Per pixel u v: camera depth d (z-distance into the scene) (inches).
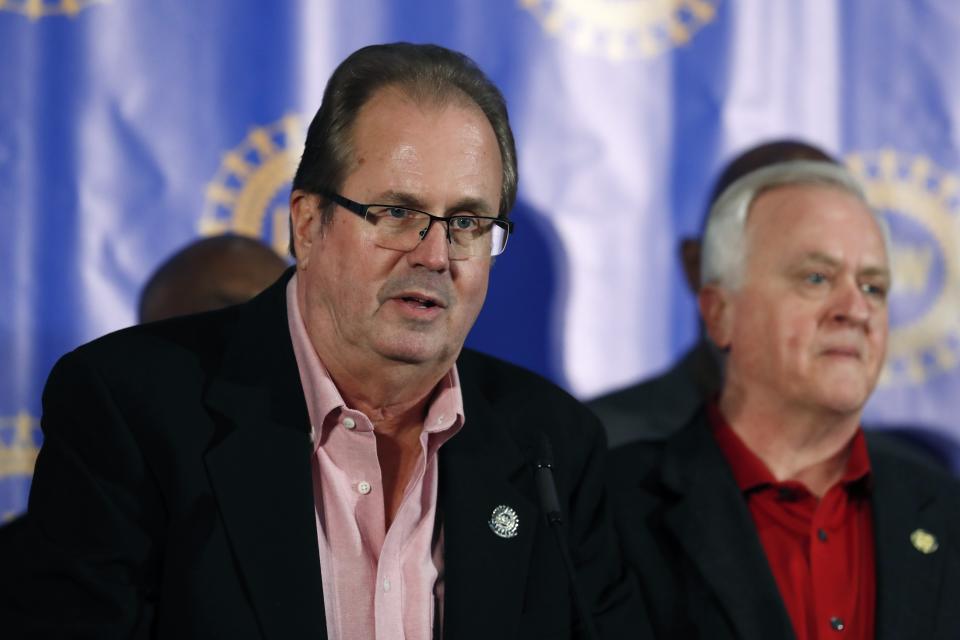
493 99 231.1
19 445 342.0
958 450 394.6
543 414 257.4
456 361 258.1
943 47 399.2
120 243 350.9
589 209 382.9
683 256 386.3
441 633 227.5
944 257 397.1
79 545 207.3
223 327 239.3
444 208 216.8
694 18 390.6
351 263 218.1
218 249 350.3
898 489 281.0
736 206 291.4
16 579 207.6
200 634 204.5
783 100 394.3
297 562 213.5
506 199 235.5
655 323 385.4
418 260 215.5
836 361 273.1
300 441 224.5
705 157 389.1
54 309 346.0
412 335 217.8
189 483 213.8
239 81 360.8
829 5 398.3
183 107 356.5
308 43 365.7
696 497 276.2
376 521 229.3
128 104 353.1
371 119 219.1
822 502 275.7
